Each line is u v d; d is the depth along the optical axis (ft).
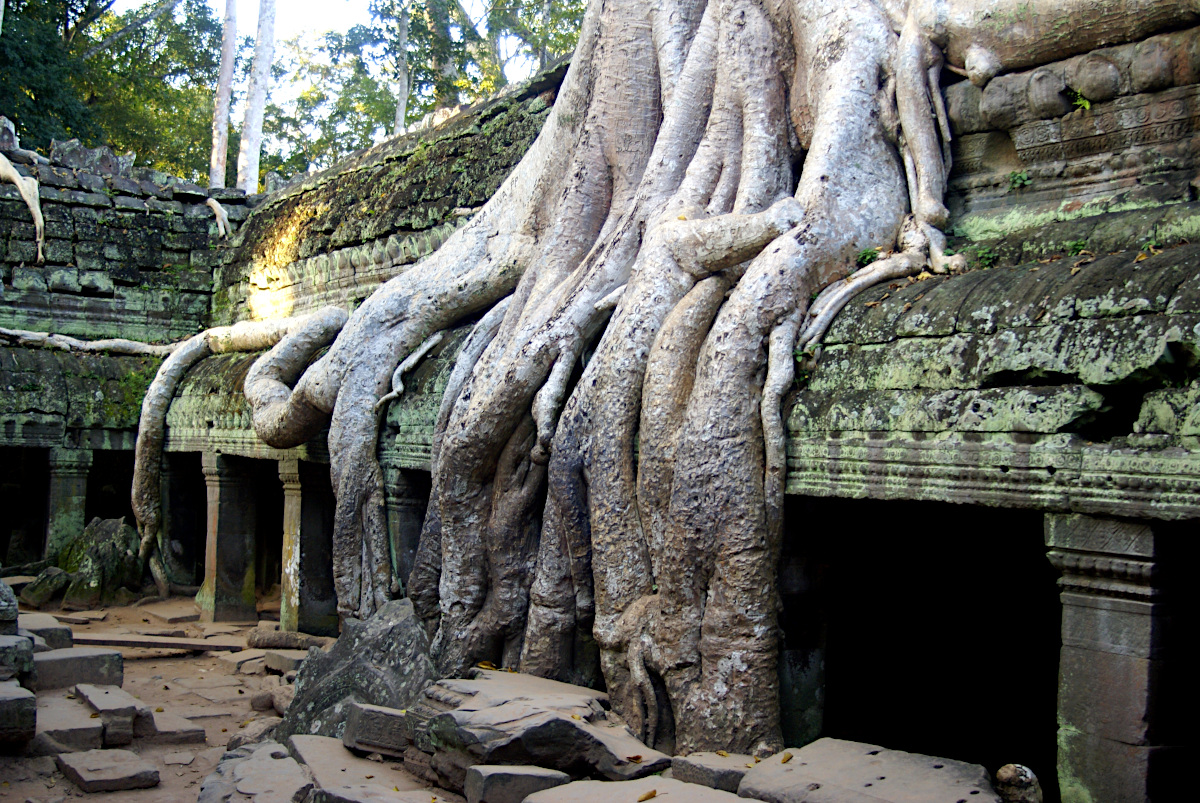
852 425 17.95
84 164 53.06
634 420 21.67
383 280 40.63
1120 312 14.80
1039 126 20.08
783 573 19.83
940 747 22.93
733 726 18.40
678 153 25.17
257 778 19.17
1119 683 14.47
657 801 15.21
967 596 23.75
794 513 19.92
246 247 51.85
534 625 23.04
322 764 20.22
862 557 22.00
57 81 70.38
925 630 23.38
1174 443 13.93
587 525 22.57
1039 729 23.39
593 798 15.48
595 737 17.97
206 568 42.11
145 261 53.16
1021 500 15.52
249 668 33.65
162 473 45.91
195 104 98.94
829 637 21.12
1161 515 13.80
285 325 41.04
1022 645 23.85
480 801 16.72
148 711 25.02
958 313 16.97
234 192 56.03
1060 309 15.55
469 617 25.20
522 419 25.00
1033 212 20.24
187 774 22.79
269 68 72.69
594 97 27.86
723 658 18.69
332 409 31.45
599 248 25.79
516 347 25.12
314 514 36.47
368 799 17.16
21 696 21.40
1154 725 14.20
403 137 43.75
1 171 49.90
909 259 19.84
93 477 50.06
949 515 22.39
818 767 15.55
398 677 23.31
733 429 19.13
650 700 19.72
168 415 44.98
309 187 49.03
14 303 49.32
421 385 29.84
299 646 35.01
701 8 26.96
